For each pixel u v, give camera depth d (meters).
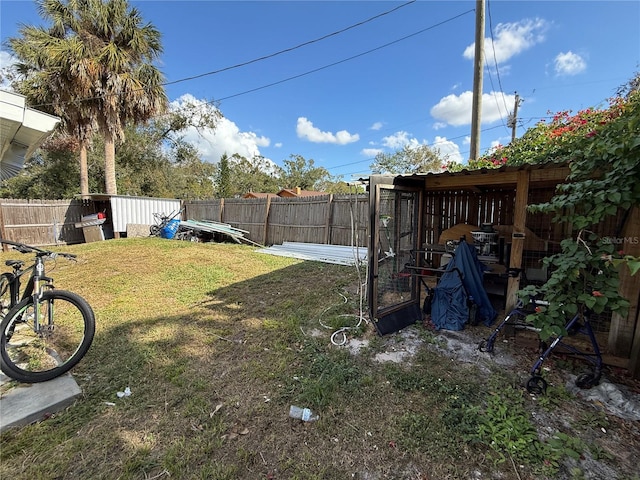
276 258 7.28
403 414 2.00
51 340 2.97
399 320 3.36
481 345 2.85
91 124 10.74
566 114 5.04
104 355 2.78
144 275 5.68
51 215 10.56
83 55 9.36
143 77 10.85
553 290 2.19
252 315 3.77
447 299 3.40
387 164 27.45
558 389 2.22
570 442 1.73
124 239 10.30
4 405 1.96
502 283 4.11
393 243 3.49
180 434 1.84
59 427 1.87
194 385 2.33
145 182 18.31
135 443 1.76
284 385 2.34
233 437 1.82
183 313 3.84
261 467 1.61
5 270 6.18
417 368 2.56
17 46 9.55
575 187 2.20
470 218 5.38
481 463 1.62
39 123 3.09
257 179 35.78
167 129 18.64
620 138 1.97
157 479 1.53
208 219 11.62
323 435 1.84
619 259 1.80
